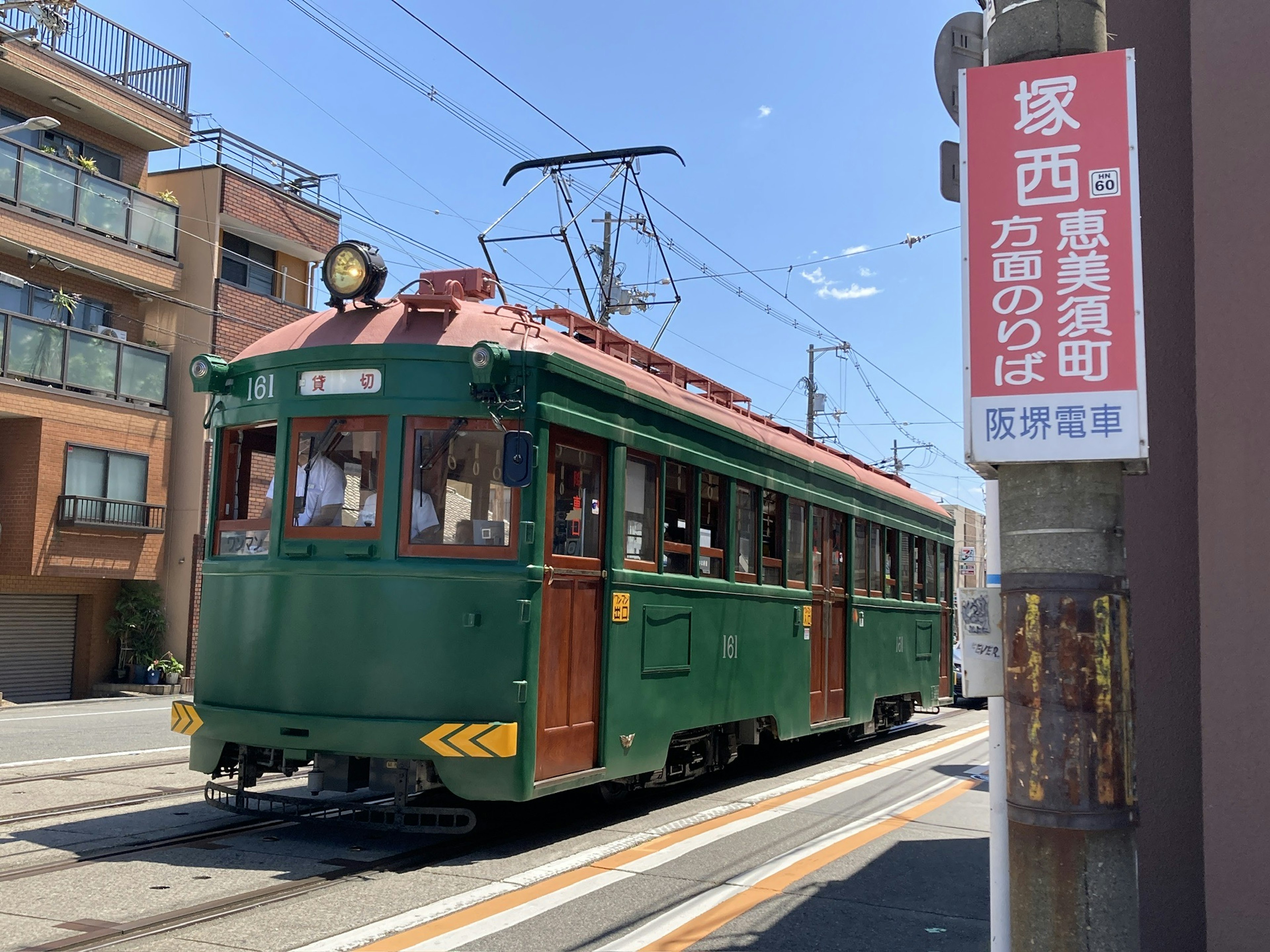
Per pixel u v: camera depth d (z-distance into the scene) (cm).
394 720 623
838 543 1175
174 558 2222
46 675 2059
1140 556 414
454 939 477
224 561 707
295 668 650
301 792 834
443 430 661
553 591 669
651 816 806
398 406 659
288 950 450
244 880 563
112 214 2070
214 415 740
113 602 2175
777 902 559
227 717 664
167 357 2189
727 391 1000
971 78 308
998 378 292
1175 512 410
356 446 671
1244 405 380
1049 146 299
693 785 973
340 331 695
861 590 1232
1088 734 268
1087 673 271
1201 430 387
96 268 2042
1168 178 425
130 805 774
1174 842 400
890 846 702
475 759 615
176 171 2298
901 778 1018
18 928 469
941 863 659
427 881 580
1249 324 382
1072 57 301
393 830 693
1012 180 300
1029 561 281
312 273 2597
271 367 702
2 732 1288
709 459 871
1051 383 287
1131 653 277
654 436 787
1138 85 433
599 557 722
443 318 686
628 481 760
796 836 732
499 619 638
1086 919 263
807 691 1052
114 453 2053
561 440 683
